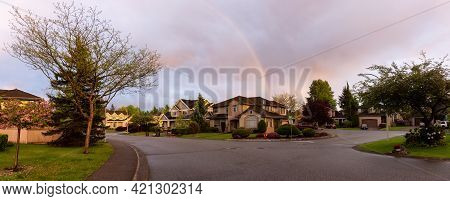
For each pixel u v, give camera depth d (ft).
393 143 82.64
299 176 39.52
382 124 221.25
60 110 90.22
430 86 70.69
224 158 60.13
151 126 238.07
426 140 73.15
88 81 70.44
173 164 52.16
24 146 87.40
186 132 177.88
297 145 94.02
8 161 53.57
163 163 53.52
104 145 96.37
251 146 91.76
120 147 89.66
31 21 88.17
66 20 68.23
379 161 54.03
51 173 41.19
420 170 44.27
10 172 42.86
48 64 67.41
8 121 43.75
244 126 173.17
